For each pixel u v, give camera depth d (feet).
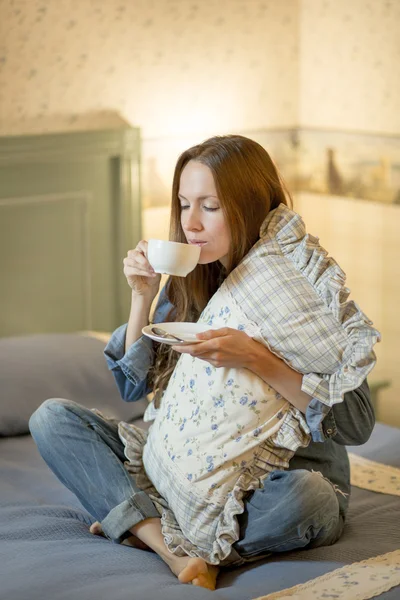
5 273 10.78
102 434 6.63
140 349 6.68
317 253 5.99
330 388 5.69
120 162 11.29
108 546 6.31
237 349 5.74
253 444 5.86
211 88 11.98
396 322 11.87
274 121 12.67
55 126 10.89
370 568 5.84
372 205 11.95
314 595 5.45
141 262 6.49
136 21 11.24
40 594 5.48
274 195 6.33
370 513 7.03
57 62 10.78
